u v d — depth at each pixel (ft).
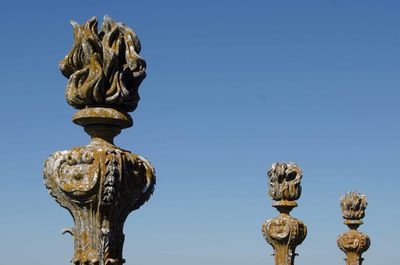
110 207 31.94
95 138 33.53
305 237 67.31
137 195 32.71
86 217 32.14
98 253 31.94
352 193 102.47
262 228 66.80
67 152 32.50
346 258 100.48
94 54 33.04
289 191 67.72
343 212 102.42
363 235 100.12
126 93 33.27
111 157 31.86
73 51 33.50
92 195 31.76
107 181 31.48
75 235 32.37
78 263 32.04
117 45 33.53
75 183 31.89
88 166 31.83
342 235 100.83
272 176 68.49
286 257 65.77
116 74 33.22
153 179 33.40
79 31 33.37
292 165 68.80
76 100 33.19
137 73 33.91
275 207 68.13
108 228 32.09
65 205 32.48
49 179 32.60
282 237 65.51
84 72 33.06
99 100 33.06
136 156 33.17
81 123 33.55
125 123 33.68
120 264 32.65
